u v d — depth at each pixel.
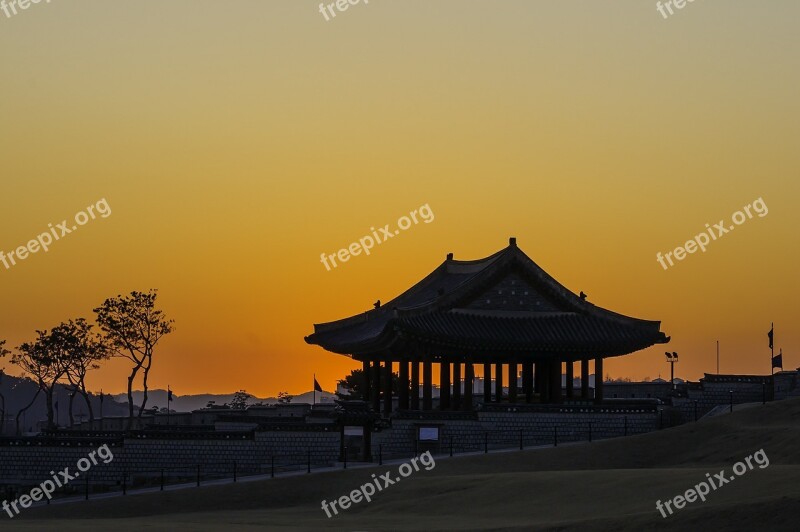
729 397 149.62
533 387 174.25
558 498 95.62
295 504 111.94
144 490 121.69
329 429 131.88
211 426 159.38
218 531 87.69
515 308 153.12
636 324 154.25
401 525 91.44
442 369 163.50
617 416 141.88
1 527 93.31
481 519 92.88
